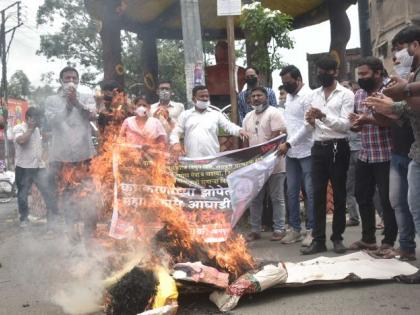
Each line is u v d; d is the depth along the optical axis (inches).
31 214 401.4
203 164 198.1
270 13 396.2
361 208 226.8
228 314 150.0
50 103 265.7
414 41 166.4
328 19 518.9
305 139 248.5
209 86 470.9
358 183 224.8
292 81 250.7
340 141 223.9
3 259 236.8
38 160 332.5
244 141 271.1
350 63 575.5
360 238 264.4
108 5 450.3
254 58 402.9
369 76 206.8
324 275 173.5
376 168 212.8
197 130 256.7
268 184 274.2
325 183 228.8
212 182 196.4
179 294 161.0
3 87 856.3
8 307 164.9
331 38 488.7
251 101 267.9
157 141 237.8
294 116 253.8
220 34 583.2
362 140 217.2
